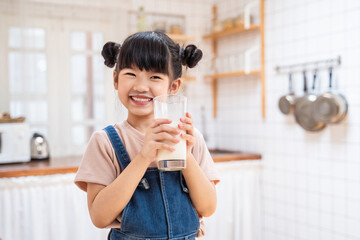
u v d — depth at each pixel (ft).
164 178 3.28
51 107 10.95
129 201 3.15
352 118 8.18
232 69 10.90
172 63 3.26
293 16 9.55
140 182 3.22
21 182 7.95
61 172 8.28
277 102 10.06
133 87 3.13
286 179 9.86
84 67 11.34
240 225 10.23
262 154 10.57
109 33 11.39
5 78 10.25
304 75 9.16
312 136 9.12
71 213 8.34
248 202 10.29
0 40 10.18
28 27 10.42
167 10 11.83
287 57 9.73
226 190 9.95
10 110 10.32
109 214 3.00
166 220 3.17
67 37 11.05
